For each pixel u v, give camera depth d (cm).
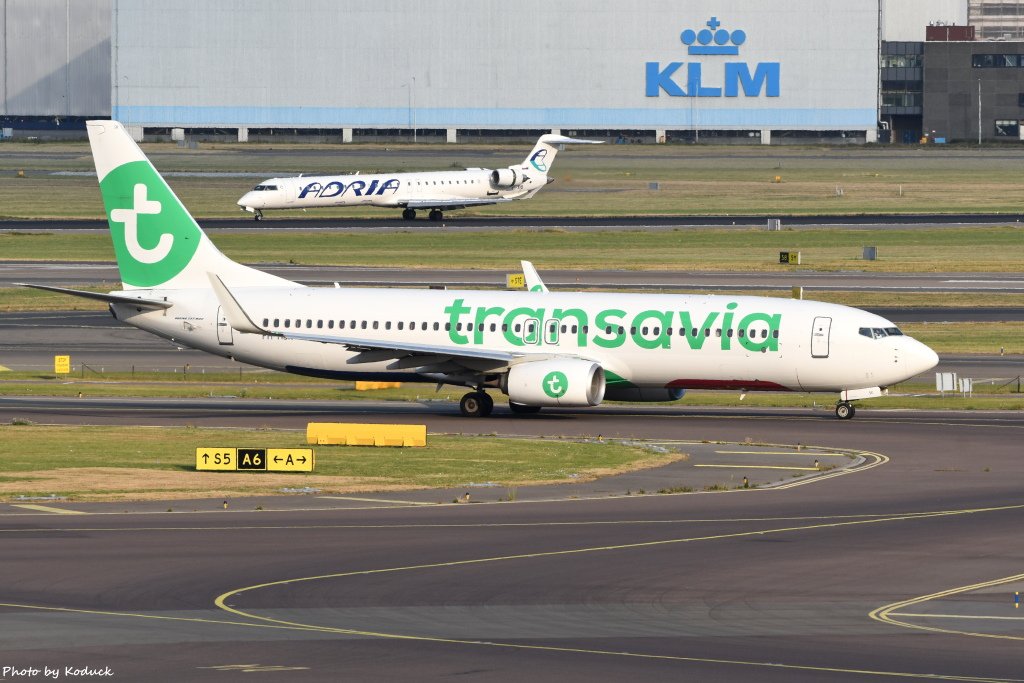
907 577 12281
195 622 10425
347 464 19275
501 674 8994
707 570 12519
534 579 12106
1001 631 10394
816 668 9250
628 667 9219
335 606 11038
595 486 17550
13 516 15000
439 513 15462
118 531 14162
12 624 10306
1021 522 14988
